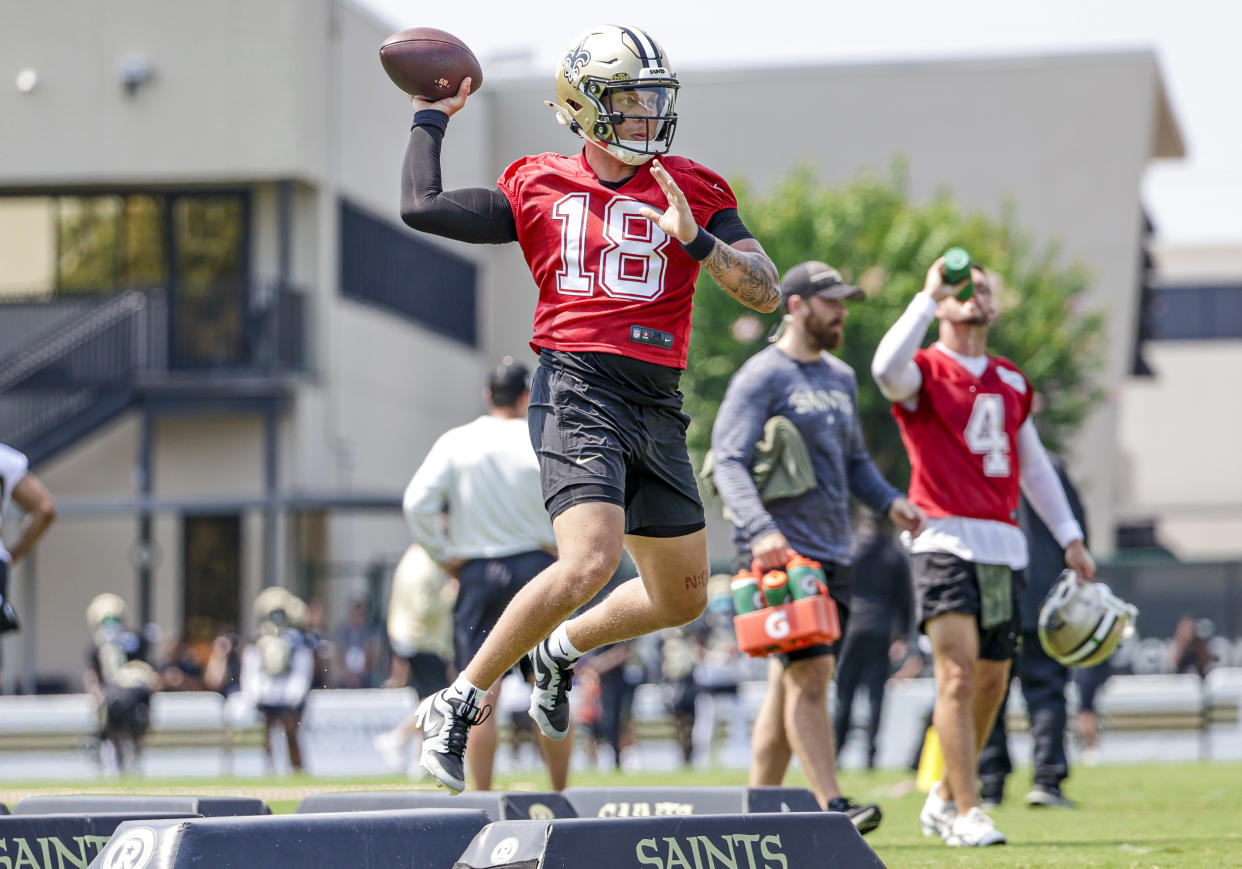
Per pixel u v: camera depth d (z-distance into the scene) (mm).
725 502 23859
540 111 129750
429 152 16703
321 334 99000
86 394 95250
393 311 110812
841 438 24594
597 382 15844
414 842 14562
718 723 64688
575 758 66688
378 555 106375
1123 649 71875
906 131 133750
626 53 15797
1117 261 132125
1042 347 115812
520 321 127000
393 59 16844
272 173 96688
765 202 117250
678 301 16125
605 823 13695
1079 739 59906
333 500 89500
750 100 134875
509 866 13594
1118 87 131750
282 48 96625
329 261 100000
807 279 24391
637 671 63688
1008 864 20156
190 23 97375
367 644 79312
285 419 97062
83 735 64312
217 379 95062
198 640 97188
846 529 24703
